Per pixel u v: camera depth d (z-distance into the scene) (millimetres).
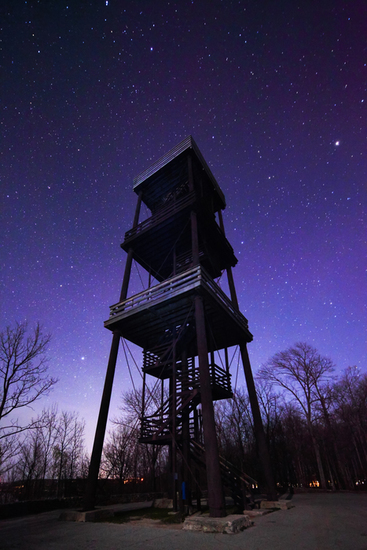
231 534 9039
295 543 7668
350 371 46438
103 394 15820
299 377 37938
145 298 17484
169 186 23844
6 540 8695
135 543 8086
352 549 6883
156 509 15820
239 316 19578
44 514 14805
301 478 40875
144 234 20203
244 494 15078
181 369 18000
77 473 30516
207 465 11414
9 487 21906
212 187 24141
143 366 18922
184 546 7629
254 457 35375
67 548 7656
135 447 34781
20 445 21000
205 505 16797
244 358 19594
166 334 19719
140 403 35969
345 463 43781
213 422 12227
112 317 18375
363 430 41594
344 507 15297
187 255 21797
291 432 41719
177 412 15125
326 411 38344
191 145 21875
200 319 14578
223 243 21484
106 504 20125
